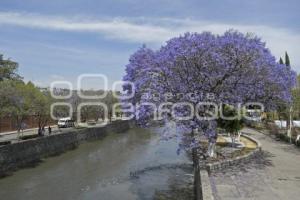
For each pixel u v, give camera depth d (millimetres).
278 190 18266
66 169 36094
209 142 26125
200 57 23781
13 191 28047
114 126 71625
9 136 48219
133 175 32062
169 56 24062
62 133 49188
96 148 50719
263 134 47875
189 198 23984
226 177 21234
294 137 37969
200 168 21469
